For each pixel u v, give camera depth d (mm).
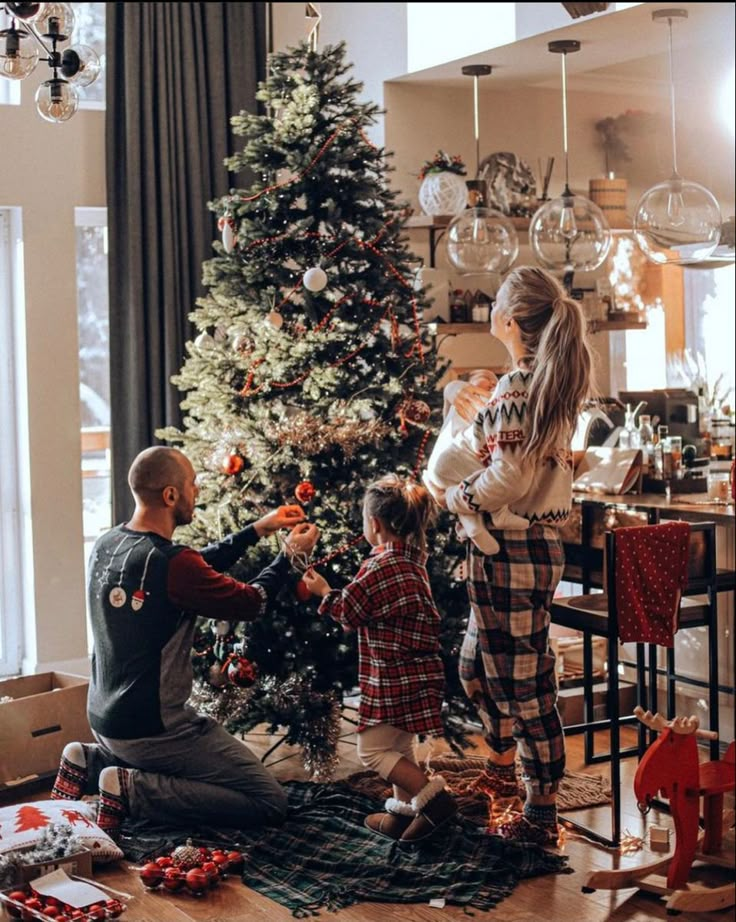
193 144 5398
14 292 5328
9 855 3361
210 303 4555
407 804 3713
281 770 4469
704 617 4039
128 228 5305
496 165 5812
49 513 5289
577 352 3562
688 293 5758
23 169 5180
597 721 4773
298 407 4355
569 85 6004
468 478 3643
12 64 3299
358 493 4363
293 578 4223
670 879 3322
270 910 3336
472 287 6000
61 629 5336
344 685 4348
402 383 4434
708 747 4672
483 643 3725
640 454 4508
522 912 3297
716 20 4766
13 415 5387
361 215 4516
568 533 4449
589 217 5066
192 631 3842
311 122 4395
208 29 5449
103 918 3230
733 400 5543
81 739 4262
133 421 5355
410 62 5594
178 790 3775
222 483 4375
